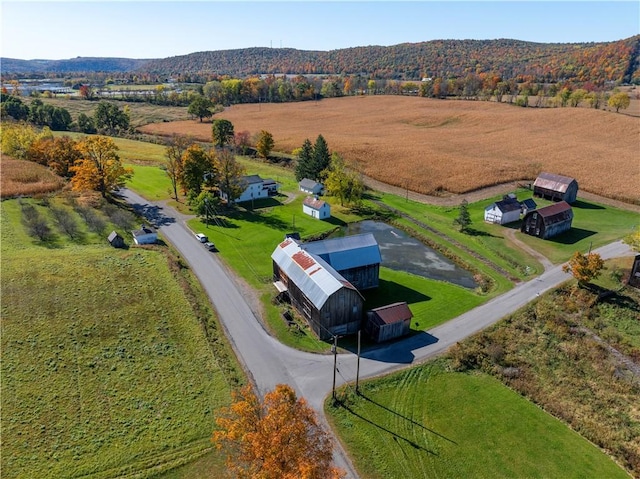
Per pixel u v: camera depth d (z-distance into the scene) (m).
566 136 154.50
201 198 83.75
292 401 28.47
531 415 40.28
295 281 54.31
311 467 23.38
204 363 45.34
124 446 35.78
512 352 48.91
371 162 126.88
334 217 90.00
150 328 50.25
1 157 115.75
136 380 42.69
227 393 41.50
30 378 42.06
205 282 61.94
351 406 40.47
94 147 89.38
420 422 38.97
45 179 98.38
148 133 172.25
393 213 92.38
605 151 133.50
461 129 173.75
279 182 112.88
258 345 48.91
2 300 52.84
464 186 106.88
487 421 39.38
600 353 48.50
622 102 181.88
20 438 36.03
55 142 108.31
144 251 69.19
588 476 34.41
